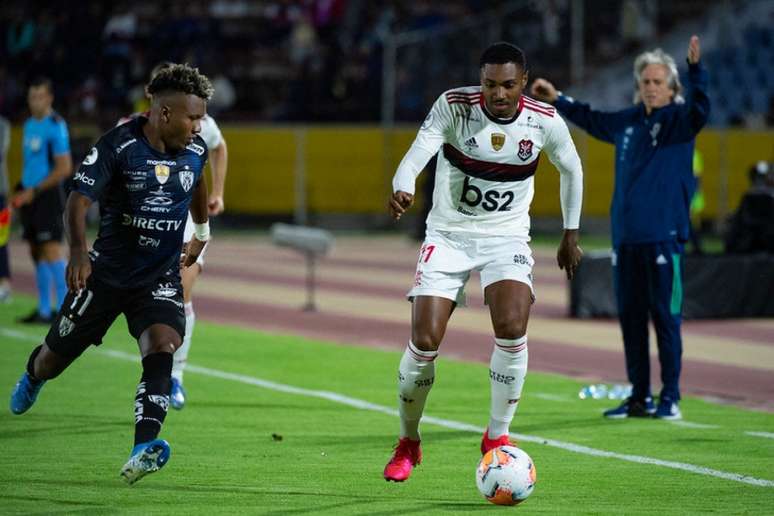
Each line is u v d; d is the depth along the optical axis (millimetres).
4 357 23875
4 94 66375
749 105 64000
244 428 17250
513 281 13570
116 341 26469
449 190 13844
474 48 61281
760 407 19969
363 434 16875
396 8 70125
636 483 13977
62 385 20828
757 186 34438
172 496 12945
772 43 63781
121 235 13219
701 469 14805
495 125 13516
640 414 18703
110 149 12898
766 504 12898
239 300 35875
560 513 12383
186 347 18234
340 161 63062
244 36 70938
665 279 18438
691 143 18562
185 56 67625
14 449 15500
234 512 12242
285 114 66875
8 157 62656
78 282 12484
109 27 69562
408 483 13805
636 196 18406
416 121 62781
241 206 63344
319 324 30719
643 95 18453
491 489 12547
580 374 23344
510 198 13805
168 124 12938
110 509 12297
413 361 13336
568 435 17156
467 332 29328
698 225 61375
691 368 24250
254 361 24141
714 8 65062
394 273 44531
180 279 13672
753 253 33938
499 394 13641
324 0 70875
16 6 69750
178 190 13234
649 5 65188
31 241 28734
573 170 14141
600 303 32281
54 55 68188
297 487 13508
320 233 33156
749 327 30922
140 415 12375
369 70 66438
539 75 61719
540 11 61625
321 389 20922
